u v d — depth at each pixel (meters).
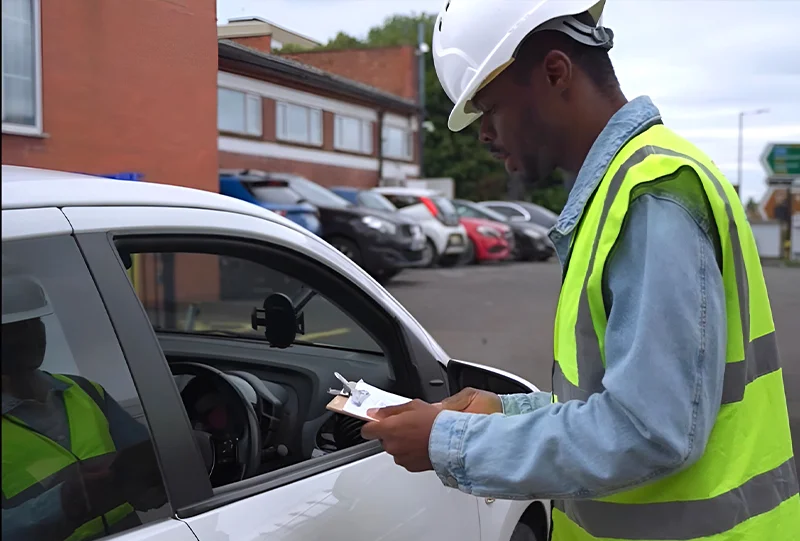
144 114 5.75
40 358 1.23
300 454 2.04
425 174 35.03
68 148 5.59
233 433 1.86
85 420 1.26
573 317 1.15
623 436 1.04
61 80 5.30
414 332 2.13
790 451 1.25
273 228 1.75
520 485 1.12
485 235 16.33
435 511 1.84
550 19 1.20
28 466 1.19
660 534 1.15
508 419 1.17
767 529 1.17
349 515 1.60
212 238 1.57
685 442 1.03
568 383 1.16
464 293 11.50
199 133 6.24
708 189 1.08
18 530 1.16
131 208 1.42
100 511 1.24
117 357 1.32
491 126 1.33
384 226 11.20
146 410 1.33
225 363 2.38
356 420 1.97
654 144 1.16
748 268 1.18
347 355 2.34
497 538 2.17
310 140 19.09
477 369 2.13
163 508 1.30
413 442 1.22
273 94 16.38
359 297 2.00
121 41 4.89
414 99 24.98
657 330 1.03
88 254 1.31
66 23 5.08
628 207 1.09
